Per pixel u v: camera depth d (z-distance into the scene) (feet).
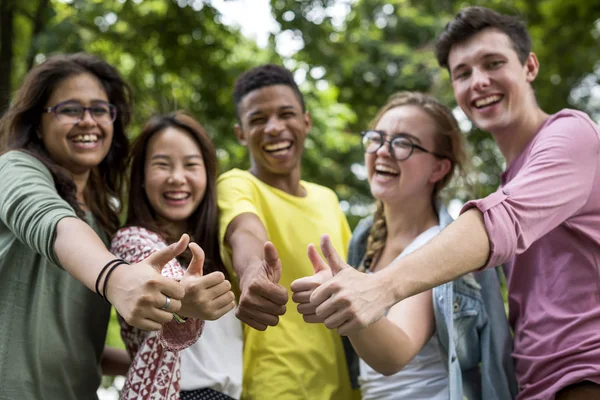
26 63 19.39
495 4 30.01
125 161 10.37
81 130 9.31
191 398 9.14
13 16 19.44
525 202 7.55
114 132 10.23
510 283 9.25
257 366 9.89
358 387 10.32
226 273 10.02
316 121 26.18
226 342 9.64
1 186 8.04
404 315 9.04
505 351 9.24
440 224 9.86
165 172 9.90
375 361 8.23
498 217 7.25
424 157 10.08
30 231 7.38
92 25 21.93
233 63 24.36
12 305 8.41
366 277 6.81
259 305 8.10
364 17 28.53
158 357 8.25
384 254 10.39
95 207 10.09
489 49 9.73
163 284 6.50
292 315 10.26
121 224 10.79
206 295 6.98
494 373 9.09
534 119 9.80
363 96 30.17
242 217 9.93
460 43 10.04
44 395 8.41
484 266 7.21
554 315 8.50
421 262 6.95
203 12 23.00
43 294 8.57
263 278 8.04
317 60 23.07
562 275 8.55
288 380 9.76
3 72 18.92
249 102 11.27
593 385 8.11
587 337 8.22
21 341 8.35
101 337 9.36
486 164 29.22
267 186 11.07
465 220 7.26
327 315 6.75
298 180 11.52
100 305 9.27
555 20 29.58
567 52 30.01
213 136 24.08
